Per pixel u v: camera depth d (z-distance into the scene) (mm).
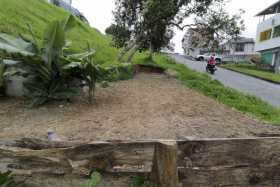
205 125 5727
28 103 6898
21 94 7387
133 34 15430
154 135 4965
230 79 19125
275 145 2549
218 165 2477
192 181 2436
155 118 6016
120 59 14852
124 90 9453
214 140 2467
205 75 16172
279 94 14008
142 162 2410
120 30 15414
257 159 2527
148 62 18625
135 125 5488
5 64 6582
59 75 7055
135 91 9422
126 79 12008
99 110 6625
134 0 14758
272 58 32656
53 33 6672
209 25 15148
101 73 7324
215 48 15992
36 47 6949
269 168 2541
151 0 13508
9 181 2457
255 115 7422
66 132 5023
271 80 20391
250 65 34094
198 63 31594
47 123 5574
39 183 2498
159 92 9484
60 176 2490
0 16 12469
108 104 7270
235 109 7797
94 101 7492
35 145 2662
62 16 20875
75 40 16266
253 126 6035
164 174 2285
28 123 5574
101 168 2432
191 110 6977
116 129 5227
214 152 2467
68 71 6926
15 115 6074
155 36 15148
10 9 14594
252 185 2533
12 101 7062
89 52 7523
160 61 21828
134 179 2498
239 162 2504
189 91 10117
